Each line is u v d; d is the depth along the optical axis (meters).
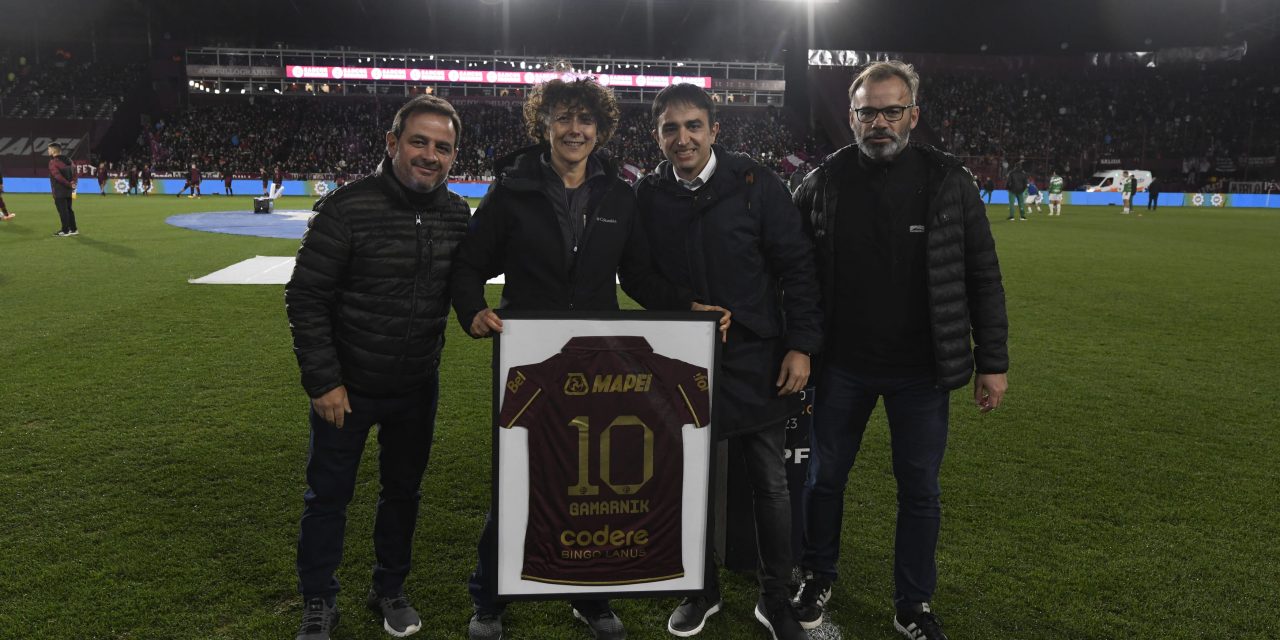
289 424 4.16
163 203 23.73
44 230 14.20
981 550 2.93
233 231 14.77
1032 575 2.75
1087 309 7.86
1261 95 40.28
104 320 6.61
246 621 2.42
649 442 2.19
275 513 3.14
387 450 2.47
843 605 2.62
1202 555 2.90
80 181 30.16
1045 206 28.86
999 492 3.44
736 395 2.38
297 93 38.78
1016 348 6.19
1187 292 8.91
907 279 2.36
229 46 39.16
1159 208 28.80
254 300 7.59
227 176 29.30
